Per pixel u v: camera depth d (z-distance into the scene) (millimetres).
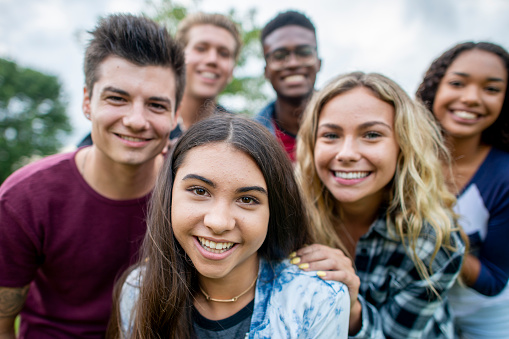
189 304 450
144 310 452
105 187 584
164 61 549
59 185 574
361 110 510
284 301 429
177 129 894
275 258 471
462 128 668
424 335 566
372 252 584
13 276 559
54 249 574
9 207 542
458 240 541
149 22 568
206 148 388
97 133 542
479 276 605
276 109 1080
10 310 575
